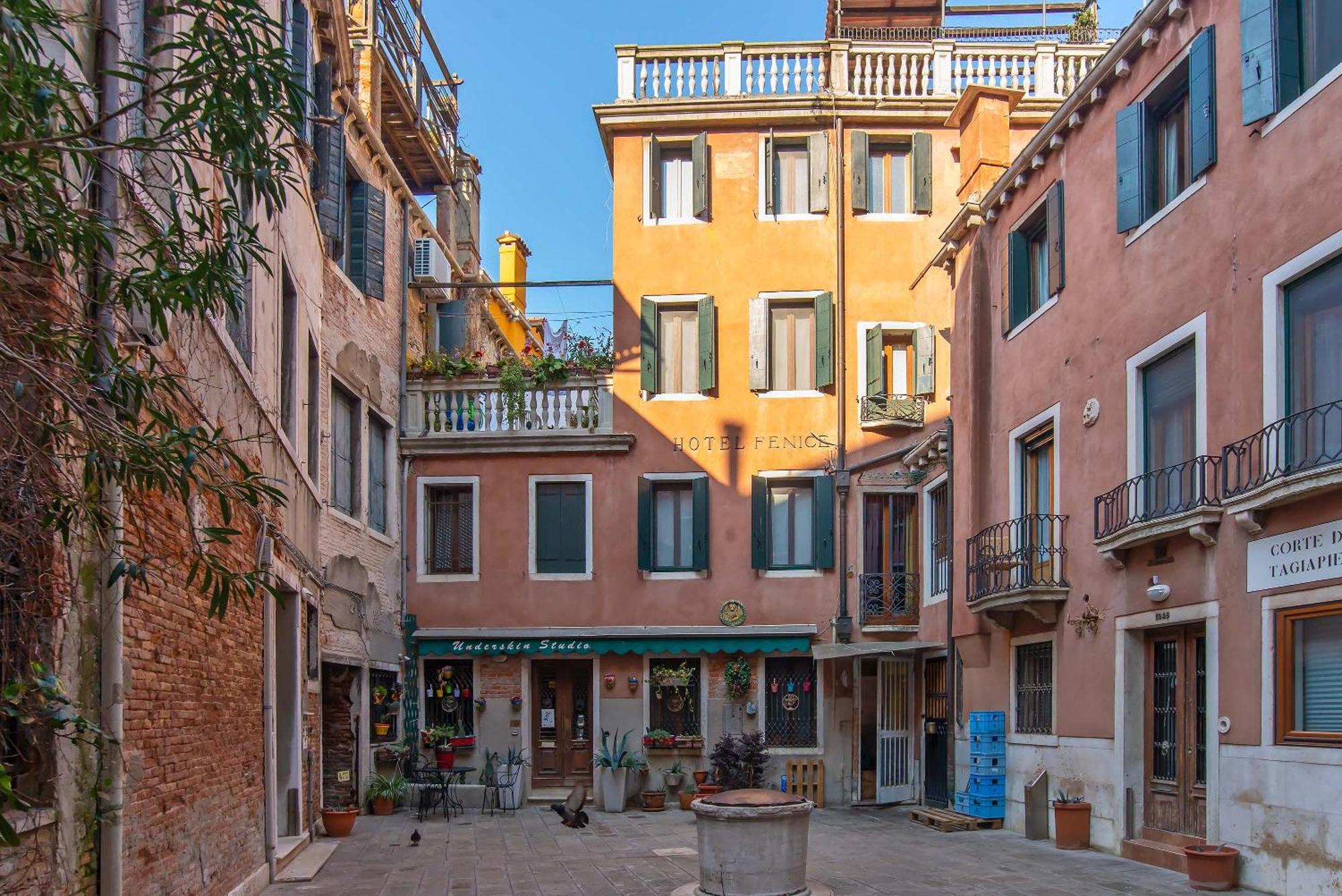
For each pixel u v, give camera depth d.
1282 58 9.10
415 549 18.70
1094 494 11.90
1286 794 8.67
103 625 6.20
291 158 11.84
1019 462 13.89
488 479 18.86
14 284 4.83
